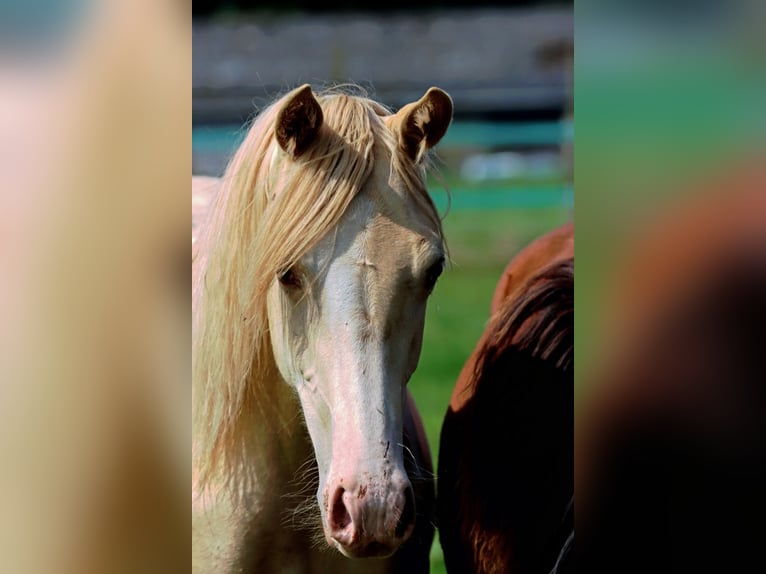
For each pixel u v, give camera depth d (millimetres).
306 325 3854
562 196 24656
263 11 45781
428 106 4012
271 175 4035
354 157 3889
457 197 24891
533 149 34125
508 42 40188
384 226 3826
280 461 4379
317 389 3824
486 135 31125
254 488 4371
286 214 3828
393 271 3777
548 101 36094
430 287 3959
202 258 4457
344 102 4078
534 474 4969
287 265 3812
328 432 3770
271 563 4500
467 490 5086
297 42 40031
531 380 5070
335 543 3625
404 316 3828
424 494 4949
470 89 36594
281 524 4438
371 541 3525
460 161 33031
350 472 3533
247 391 4246
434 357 12898
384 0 46969
